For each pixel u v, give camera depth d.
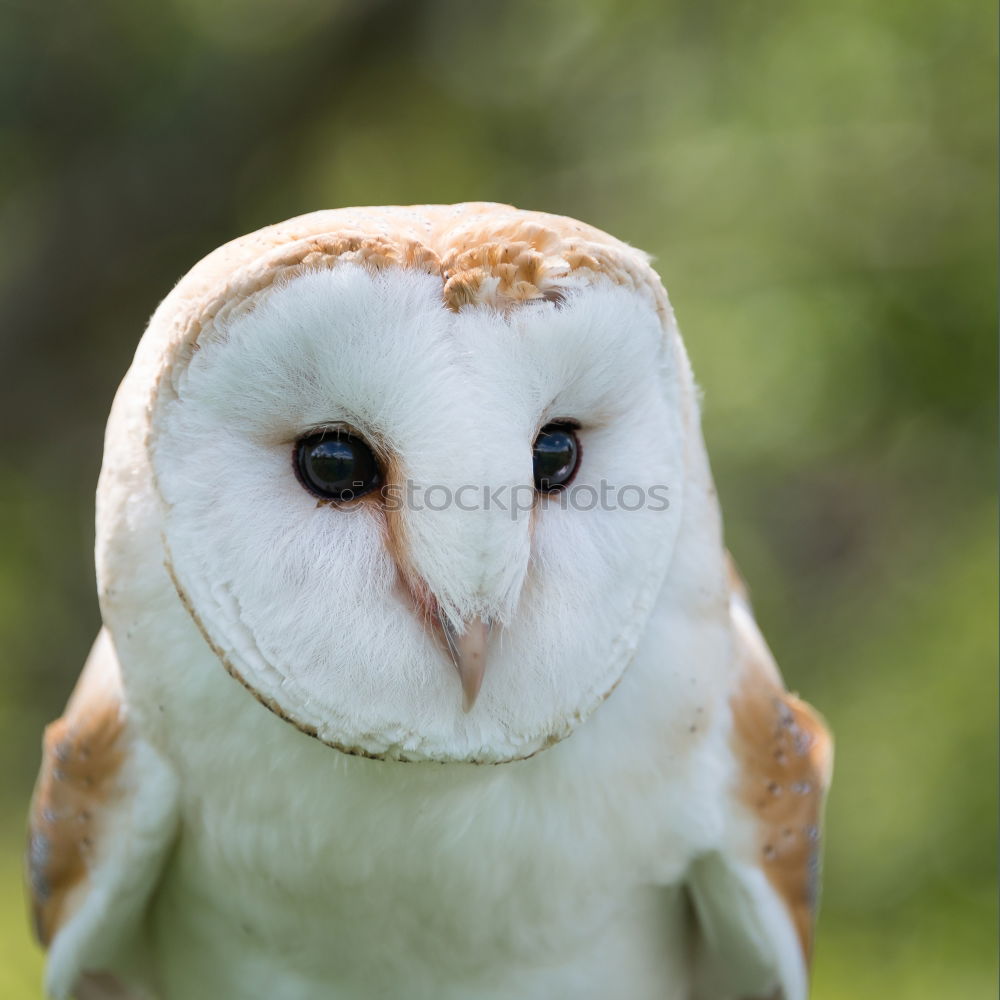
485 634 1.89
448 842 1.94
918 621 2.88
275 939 1.95
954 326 3.10
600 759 1.93
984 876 2.60
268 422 1.89
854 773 2.73
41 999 2.60
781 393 3.20
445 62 3.76
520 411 1.88
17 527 3.60
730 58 3.54
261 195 3.68
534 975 1.96
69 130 3.63
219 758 1.93
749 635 1.97
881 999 2.50
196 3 3.68
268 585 1.89
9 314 3.61
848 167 3.38
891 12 3.29
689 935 1.98
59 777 1.96
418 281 1.89
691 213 3.59
